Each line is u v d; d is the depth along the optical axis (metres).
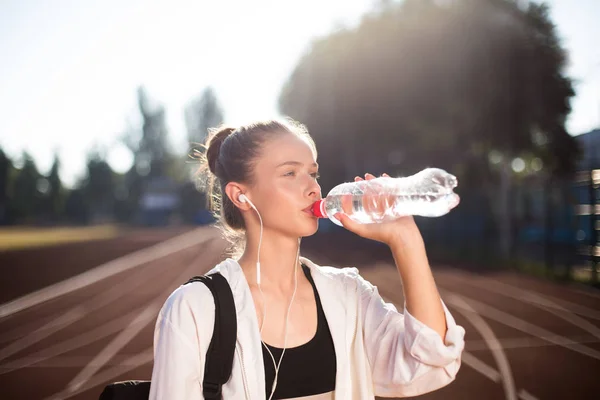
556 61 19.73
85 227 74.12
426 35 22.09
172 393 1.44
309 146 1.79
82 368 5.94
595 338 6.98
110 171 93.12
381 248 25.66
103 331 7.89
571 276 13.09
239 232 1.94
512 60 19.75
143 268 17.67
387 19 24.81
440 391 4.98
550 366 5.75
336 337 1.65
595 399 4.73
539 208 24.25
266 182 1.71
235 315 1.56
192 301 1.53
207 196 2.15
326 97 30.72
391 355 1.60
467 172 24.39
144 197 85.50
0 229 65.25
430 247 24.83
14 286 13.41
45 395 5.07
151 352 6.51
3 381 5.53
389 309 1.70
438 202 1.64
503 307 9.42
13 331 8.16
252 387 1.51
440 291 11.40
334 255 21.73
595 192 13.30
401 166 28.20
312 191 1.71
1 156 75.56
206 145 2.01
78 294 11.92
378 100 25.22
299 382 1.58
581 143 18.89
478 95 20.39
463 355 6.23
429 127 23.55
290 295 1.72
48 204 84.69
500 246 20.95
